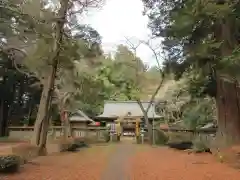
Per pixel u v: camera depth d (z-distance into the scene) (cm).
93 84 3203
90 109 4922
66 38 1730
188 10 1382
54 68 1727
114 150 2233
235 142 1631
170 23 1762
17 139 3262
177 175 1080
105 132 3650
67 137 2670
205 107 2914
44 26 1556
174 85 3800
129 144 3164
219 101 1778
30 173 1066
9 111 4500
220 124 1748
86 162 1434
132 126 4284
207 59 1550
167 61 2038
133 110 4400
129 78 3766
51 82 1731
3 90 4200
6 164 1042
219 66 1384
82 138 2877
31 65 1727
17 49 1786
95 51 2403
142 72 3722
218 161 1444
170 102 4119
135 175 1080
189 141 2259
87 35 2100
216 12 1286
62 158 1573
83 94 3186
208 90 1902
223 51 1498
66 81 2805
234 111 1686
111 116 4403
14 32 1780
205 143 1980
